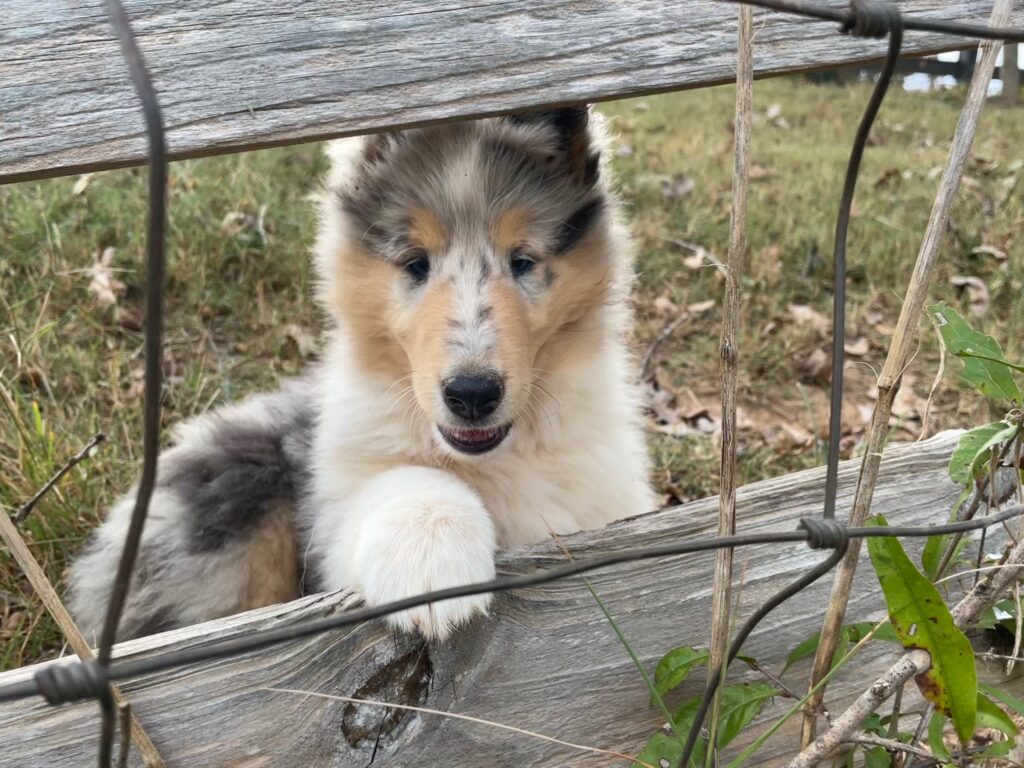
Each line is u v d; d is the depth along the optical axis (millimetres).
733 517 382
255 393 751
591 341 587
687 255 1107
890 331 1012
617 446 602
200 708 378
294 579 601
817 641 423
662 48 390
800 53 402
